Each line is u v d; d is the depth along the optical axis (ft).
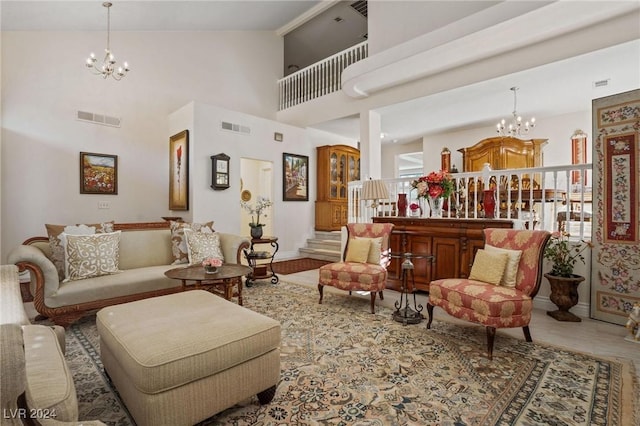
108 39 17.62
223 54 22.38
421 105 18.60
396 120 22.18
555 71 13.82
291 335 8.87
